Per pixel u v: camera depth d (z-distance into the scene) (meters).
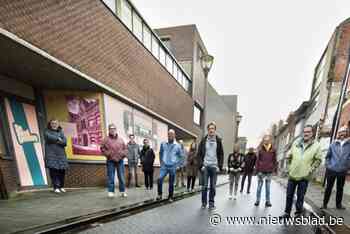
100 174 9.62
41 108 9.23
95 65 9.05
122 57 11.03
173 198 7.90
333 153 6.43
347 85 13.21
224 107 47.31
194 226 4.57
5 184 6.30
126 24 11.62
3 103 7.62
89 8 8.68
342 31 16.05
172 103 18.69
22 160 7.75
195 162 10.46
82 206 5.50
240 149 9.01
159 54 16.20
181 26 25.23
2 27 5.46
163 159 7.53
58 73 7.88
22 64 7.14
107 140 7.08
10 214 4.56
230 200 8.20
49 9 6.88
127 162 11.16
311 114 26.02
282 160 49.88
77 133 9.45
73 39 7.87
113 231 4.05
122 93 11.04
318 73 26.22
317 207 6.74
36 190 7.79
